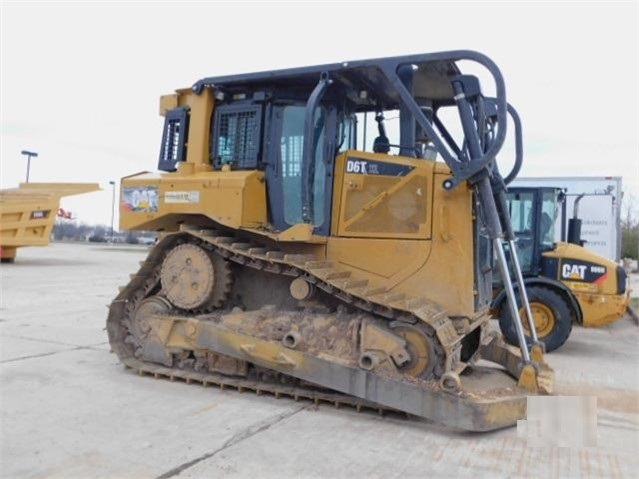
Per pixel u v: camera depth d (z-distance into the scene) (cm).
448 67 507
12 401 479
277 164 532
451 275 473
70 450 379
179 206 543
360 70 488
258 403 486
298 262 488
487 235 502
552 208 845
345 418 454
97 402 480
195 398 496
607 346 865
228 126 556
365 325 461
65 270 1730
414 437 418
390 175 500
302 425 435
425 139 580
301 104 537
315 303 508
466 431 431
